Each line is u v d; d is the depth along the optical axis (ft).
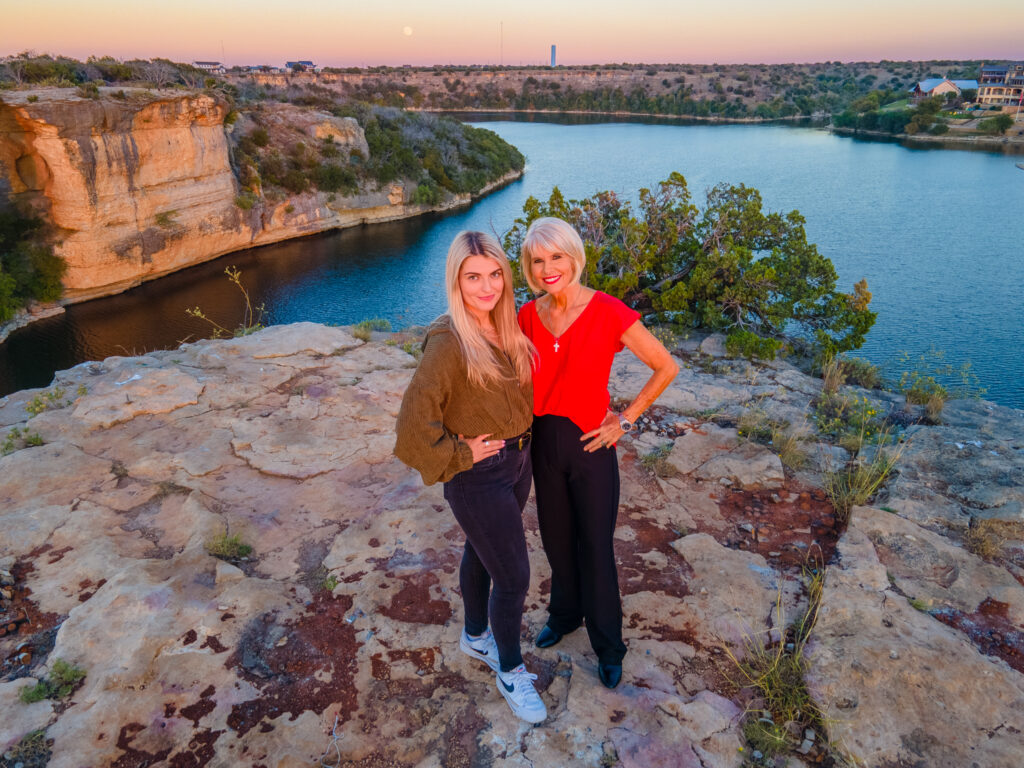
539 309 7.49
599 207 38.06
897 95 618.44
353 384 16.56
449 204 226.58
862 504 11.53
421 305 137.80
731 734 7.24
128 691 7.65
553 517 7.68
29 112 111.75
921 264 177.27
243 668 8.13
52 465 12.46
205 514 11.00
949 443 13.33
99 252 126.52
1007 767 6.61
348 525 11.24
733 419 15.23
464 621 8.77
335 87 480.23
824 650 8.11
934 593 9.18
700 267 27.96
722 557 10.17
